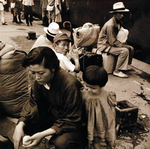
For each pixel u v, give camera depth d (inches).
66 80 66.9
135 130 112.0
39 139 66.6
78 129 71.5
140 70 205.6
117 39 181.5
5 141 80.6
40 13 496.1
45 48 62.1
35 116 77.4
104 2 275.9
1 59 106.8
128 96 151.1
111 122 75.9
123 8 169.9
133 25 233.8
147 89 164.4
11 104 112.1
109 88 162.2
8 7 640.4
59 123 69.3
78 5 340.8
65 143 68.5
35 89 73.6
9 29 360.5
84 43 180.4
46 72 61.6
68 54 155.8
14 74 109.0
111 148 95.3
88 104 72.1
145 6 213.5
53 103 72.7
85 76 69.1
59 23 370.3
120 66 183.3
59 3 329.1
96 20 301.3
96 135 76.0
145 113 129.7
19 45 261.9
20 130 73.4
